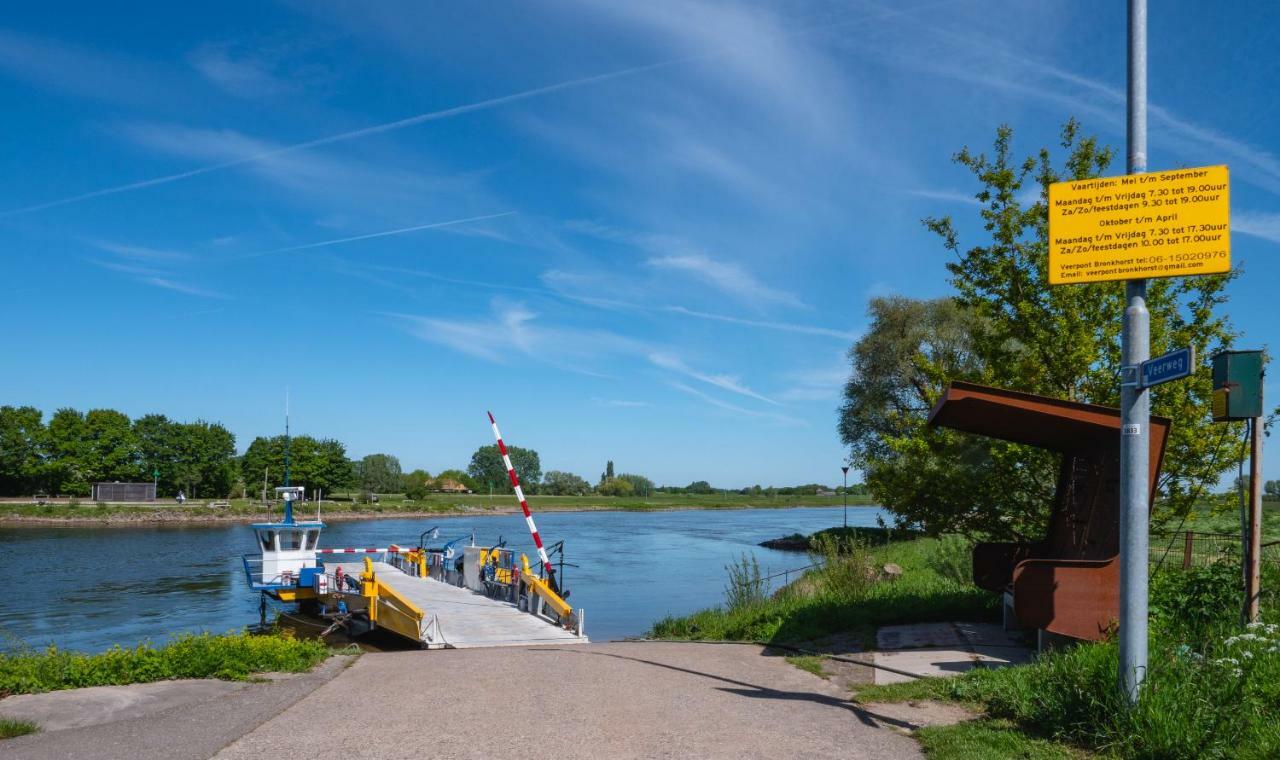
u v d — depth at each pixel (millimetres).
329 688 8141
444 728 6613
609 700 7641
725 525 79562
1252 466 7707
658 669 9312
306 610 23078
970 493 12906
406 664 9688
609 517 100125
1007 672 7816
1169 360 5559
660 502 146750
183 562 40594
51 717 6910
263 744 6141
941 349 47375
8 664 8398
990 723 6594
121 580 33688
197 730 6523
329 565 30234
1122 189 6254
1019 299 13500
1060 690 6559
